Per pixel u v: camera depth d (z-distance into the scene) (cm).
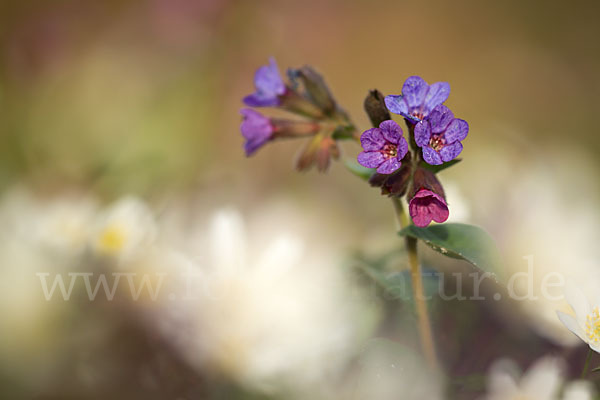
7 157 62
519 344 47
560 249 49
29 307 45
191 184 59
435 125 42
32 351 45
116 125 69
